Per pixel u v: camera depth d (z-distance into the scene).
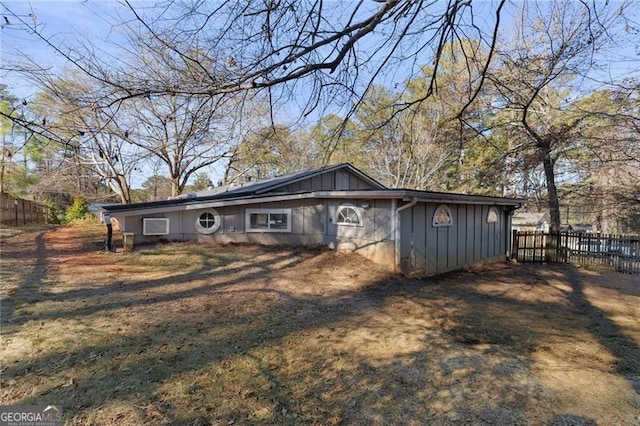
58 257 8.23
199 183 26.44
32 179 20.56
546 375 3.31
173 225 10.12
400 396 2.88
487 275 8.91
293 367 3.34
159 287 6.02
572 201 12.22
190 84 2.42
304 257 8.65
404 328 4.51
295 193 9.59
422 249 8.51
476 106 6.38
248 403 2.73
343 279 7.07
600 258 10.34
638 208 10.13
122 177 17.30
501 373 3.31
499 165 11.61
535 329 4.73
